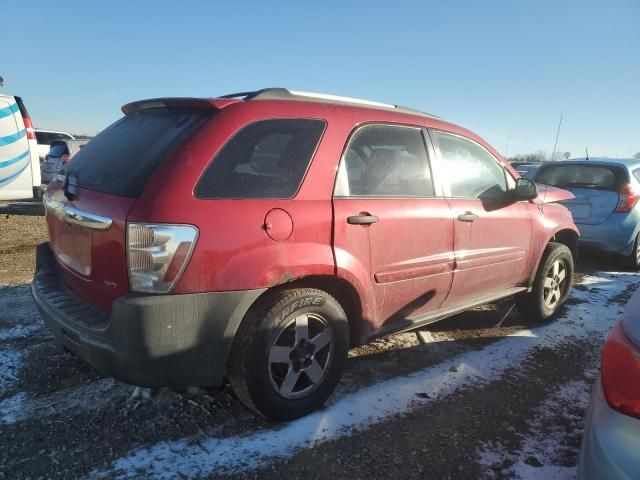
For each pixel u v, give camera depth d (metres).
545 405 3.25
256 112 2.82
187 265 2.44
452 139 3.89
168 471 2.47
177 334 2.46
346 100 3.35
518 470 2.60
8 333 4.00
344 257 2.97
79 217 2.72
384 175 3.31
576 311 5.21
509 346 4.21
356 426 2.92
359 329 3.21
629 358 1.83
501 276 4.25
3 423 2.80
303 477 2.48
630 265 7.31
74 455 2.56
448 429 2.93
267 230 2.66
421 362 3.82
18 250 7.20
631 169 7.25
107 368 2.52
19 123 9.65
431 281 3.59
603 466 1.74
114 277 2.55
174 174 2.50
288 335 2.84
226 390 3.24
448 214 3.63
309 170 2.91
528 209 4.49
